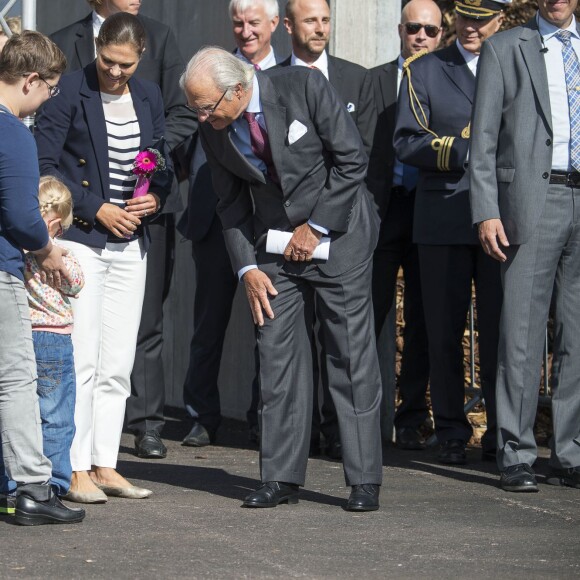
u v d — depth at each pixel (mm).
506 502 14164
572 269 15211
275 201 13336
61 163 14438
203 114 12781
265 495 13578
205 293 18656
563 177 15000
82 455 13891
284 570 10656
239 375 21453
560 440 15336
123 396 14516
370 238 13539
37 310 12977
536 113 14945
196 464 16797
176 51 18125
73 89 14383
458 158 16531
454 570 10789
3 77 12273
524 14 20797
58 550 11281
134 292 14539
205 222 18484
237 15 17516
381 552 11430
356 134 13203
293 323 13641
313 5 16938
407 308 18516
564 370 15344
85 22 17828
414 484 15344
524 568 10930
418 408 18594
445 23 20875
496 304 16891
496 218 15000
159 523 12641
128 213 14250
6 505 12883
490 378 17125
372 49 19562
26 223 11992
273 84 13094
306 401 13773
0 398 12281
